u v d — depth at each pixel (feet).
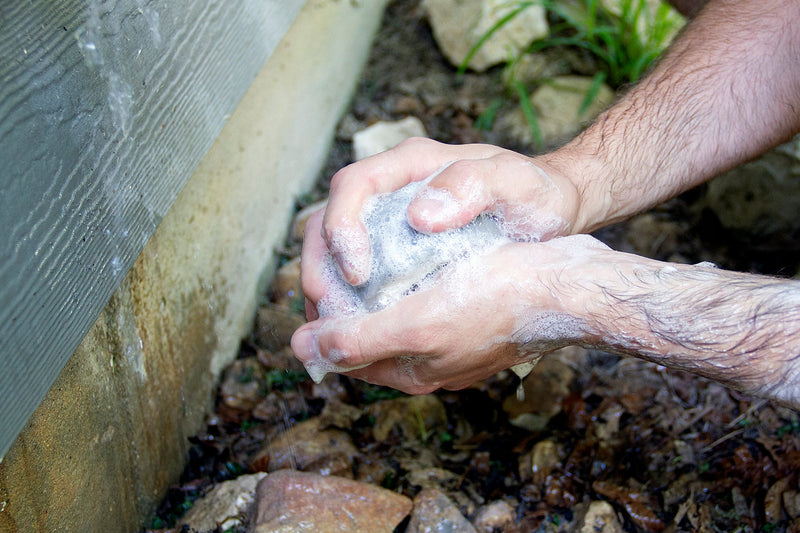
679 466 2.74
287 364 3.11
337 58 4.17
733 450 2.77
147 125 2.17
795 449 2.74
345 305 2.19
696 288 2.11
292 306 3.38
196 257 2.77
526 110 4.16
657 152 2.64
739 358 2.05
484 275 2.15
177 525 2.55
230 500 2.56
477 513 2.60
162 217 2.29
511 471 2.77
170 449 2.67
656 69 2.81
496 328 2.19
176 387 2.69
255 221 3.28
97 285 2.02
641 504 2.63
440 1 4.71
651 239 3.64
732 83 2.68
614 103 2.78
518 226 2.29
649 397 2.98
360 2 4.50
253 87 3.14
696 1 3.37
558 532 2.56
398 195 2.23
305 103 3.73
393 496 2.52
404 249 2.14
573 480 2.72
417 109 4.48
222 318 3.01
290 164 3.63
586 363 3.11
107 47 1.98
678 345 2.10
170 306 2.61
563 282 2.15
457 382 2.37
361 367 2.20
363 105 4.52
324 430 2.87
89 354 2.19
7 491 1.94
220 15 2.47
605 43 4.60
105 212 2.03
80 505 2.21
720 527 2.58
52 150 1.84
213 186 2.86
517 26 4.60
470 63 4.66
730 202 3.56
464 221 2.15
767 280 2.12
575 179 2.55
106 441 2.31
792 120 2.68
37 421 2.01
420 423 2.92
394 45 4.89
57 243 1.87
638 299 2.12
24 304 1.79
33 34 1.76
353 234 2.15
